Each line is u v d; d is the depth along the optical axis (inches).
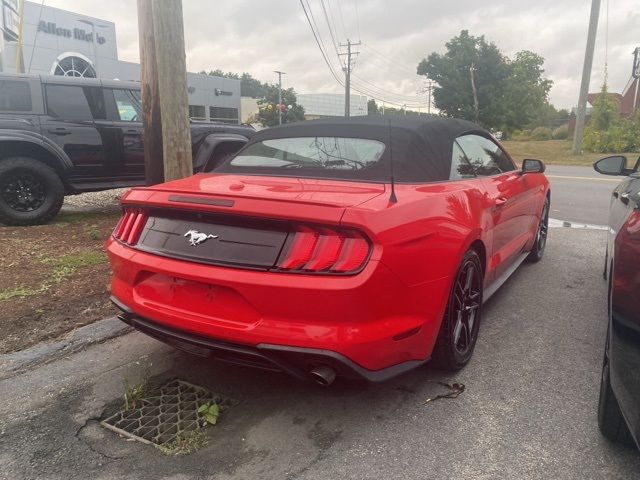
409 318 102.2
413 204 105.8
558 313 166.6
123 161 291.7
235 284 96.1
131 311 113.1
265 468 92.8
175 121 202.1
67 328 146.6
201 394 118.0
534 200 199.0
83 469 93.0
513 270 179.6
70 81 273.9
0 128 251.4
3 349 134.4
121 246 117.6
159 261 106.6
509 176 175.9
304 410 111.0
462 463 93.4
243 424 106.2
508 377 124.2
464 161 144.7
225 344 99.7
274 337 94.3
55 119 267.3
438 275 107.2
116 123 287.0
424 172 124.3
